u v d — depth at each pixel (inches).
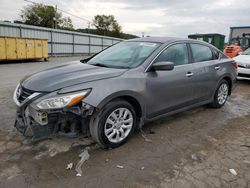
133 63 137.9
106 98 114.3
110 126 122.0
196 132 150.6
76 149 122.8
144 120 138.1
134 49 152.6
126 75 125.5
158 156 119.3
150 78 133.8
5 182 95.7
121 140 127.4
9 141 128.8
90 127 118.3
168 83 143.8
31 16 2135.8
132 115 130.3
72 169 105.8
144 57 139.9
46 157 114.6
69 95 107.0
